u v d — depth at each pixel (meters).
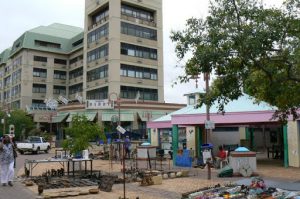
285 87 9.56
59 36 73.38
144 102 52.03
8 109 58.62
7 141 15.96
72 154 19.97
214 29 8.70
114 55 52.88
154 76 57.44
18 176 19.03
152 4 58.19
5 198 12.70
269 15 8.71
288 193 10.53
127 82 53.84
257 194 10.54
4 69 82.94
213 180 16.78
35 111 65.19
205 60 8.55
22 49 69.38
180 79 13.26
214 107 24.61
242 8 8.82
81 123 19.84
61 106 56.91
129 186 15.26
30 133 59.19
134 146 32.53
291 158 22.11
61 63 72.38
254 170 18.22
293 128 22.06
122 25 54.22
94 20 59.56
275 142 42.47
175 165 24.45
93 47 57.56
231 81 9.32
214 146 32.88
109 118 49.34
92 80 57.31
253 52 8.39
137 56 55.44
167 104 54.22
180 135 35.75
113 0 53.66
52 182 16.34
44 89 70.31
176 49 9.09
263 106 22.52
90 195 13.16
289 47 9.16
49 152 43.78
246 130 34.78
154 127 33.59
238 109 23.19
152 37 57.78
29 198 12.65
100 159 30.80
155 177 15.69
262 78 9.78
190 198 10.79
